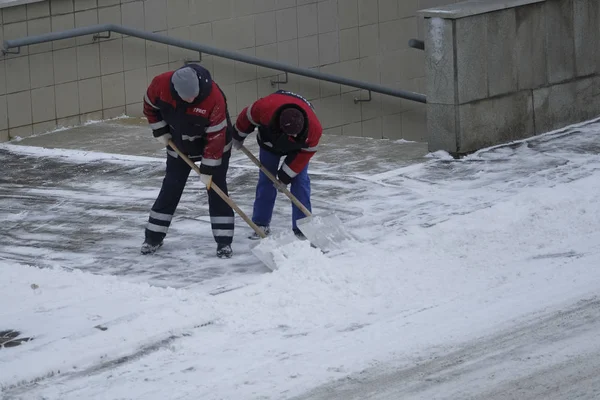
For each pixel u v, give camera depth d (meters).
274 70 25.62
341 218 15.72
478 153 19.34
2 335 11.71
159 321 11.86
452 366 10.50
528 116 20.34
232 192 17.55
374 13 26.86
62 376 10.71
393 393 9.96
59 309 12.45
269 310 12.26
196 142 14.06
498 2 19.75
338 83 25.48
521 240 14.39
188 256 14.52
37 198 17.83
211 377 10.50
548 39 20.52
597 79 21.58
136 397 10.12
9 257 14.73
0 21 21.89
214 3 24.38
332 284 12.92
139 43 23.77
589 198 15.86
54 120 22.86
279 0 25.28
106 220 16.38
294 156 14.52
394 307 12.23
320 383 10.24
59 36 22.08
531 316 11.70
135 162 19.80
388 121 27.73
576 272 13.00
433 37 19.14
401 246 14.25
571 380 10.02
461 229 14.79
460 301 12.30
